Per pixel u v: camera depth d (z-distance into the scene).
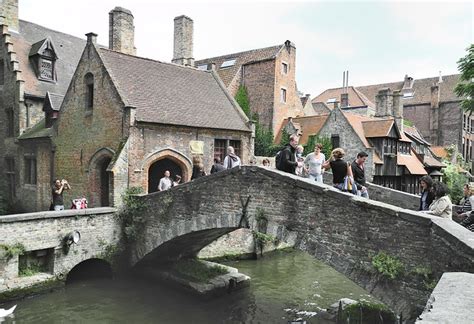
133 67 15.93
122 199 12.91
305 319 10.12
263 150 26.80
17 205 19.72
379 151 24.59
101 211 12.30
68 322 9.56
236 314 10.51
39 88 20.50
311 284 13.12
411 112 43.38
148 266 13.45
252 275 14.11
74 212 11.63
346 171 8.79
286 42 28.78
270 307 11.02
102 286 12.25
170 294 11.87
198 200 11.05
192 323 9.87
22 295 10.62
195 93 17.33
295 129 26.67
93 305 10.77
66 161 16.08
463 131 40.94
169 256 13.80
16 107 19.86
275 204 9.40
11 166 20.78
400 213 7.40
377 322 9.35
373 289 7.81
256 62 28.34
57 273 11.40
